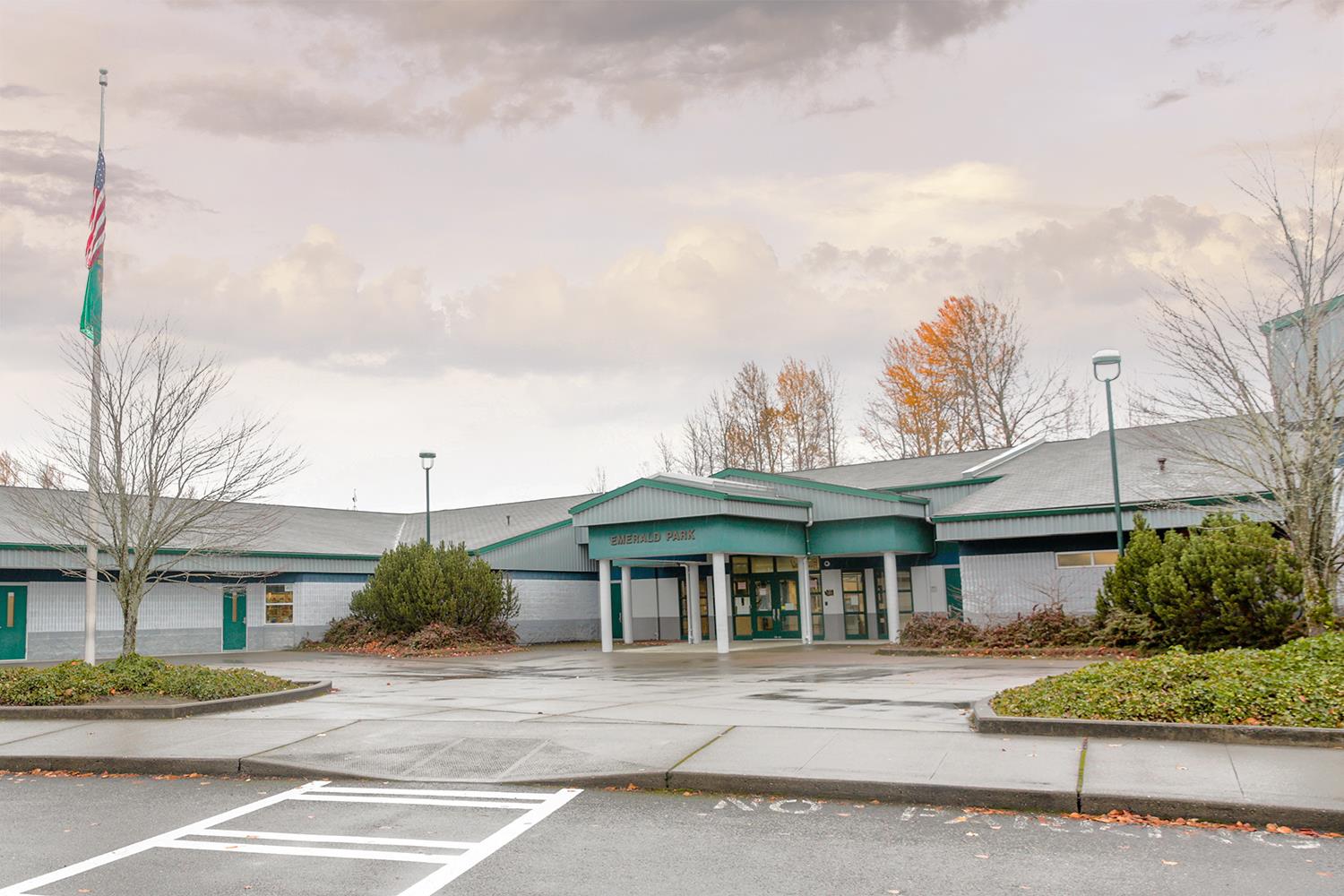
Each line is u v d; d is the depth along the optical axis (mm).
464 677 20578
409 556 31625
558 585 37438
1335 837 7340
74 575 28156
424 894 6449
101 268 18250
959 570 31359
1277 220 17375
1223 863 6785
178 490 19094
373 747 10930
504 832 7855
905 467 35906
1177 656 12570
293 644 33000
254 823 8367
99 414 17594
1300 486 16250
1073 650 21969
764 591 35250
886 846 7348
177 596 31047
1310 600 15953
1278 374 17719
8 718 13773
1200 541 20062
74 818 8703
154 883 6801
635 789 9203
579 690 16891
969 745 10109
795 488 32312
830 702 14133
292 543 33594
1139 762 9078
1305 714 10094
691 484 29141
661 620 37781
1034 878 6547
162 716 13469
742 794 8945
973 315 50219
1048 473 29641
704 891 6453
